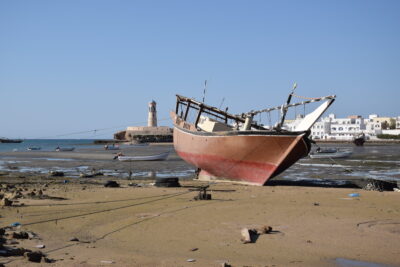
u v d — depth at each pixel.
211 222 14.38
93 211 16.47
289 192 23.03
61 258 9.91
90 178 34.22
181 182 29.58
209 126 31.64
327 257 10.36
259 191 23.50
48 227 13.61
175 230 13.23
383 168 43.59
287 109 27.78
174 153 84.44
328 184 28.06
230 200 19.53
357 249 11.07
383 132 180.62
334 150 66.62
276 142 24.83
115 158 64.56
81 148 131.25
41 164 54.09
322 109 24.88
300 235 12.56
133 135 179.12
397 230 13.23
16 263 9.27
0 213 15.83
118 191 23.16
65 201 19.14
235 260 10.03
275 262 9.91
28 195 20.88
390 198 20.50
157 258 10.12
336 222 14.39
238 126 33.06
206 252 10.77
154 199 19.80
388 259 10.21
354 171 40.19
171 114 39.19
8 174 38.41
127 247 11.24
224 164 28.50
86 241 11.86
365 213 16.09
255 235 12.58
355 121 186.00
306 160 58.31
